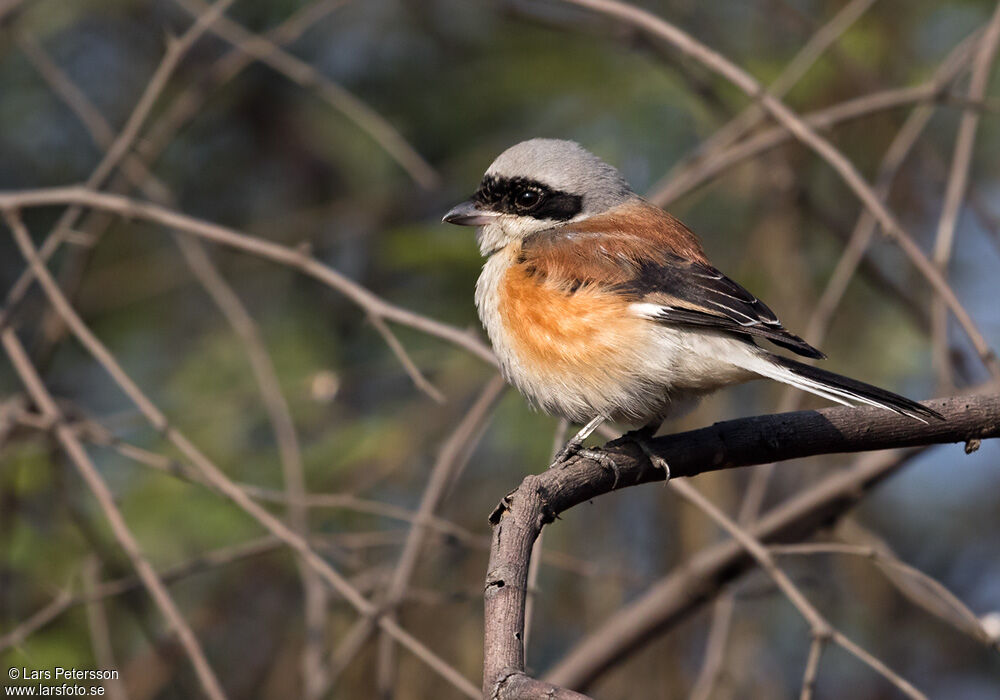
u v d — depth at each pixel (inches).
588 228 320.2
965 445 268.2
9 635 320.5
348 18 506.6
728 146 429.1
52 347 413.7
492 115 480.7
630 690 391.9
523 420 431.8
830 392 258.1
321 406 456.4
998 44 349.4
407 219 497.0
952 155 469.7
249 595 428.8
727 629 323.3
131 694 388.2
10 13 407.2
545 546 406.6
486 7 488.1
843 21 374.0
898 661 449.4
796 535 368.2
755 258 429.1
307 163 521.0
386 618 283.0
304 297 491.8
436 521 321.1
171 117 421.1
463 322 451.5
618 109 452.8
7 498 385.7
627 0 461.7
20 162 496.1
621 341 288.7
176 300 494.9
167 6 513.7
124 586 327.9
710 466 266.4
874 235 450.0
